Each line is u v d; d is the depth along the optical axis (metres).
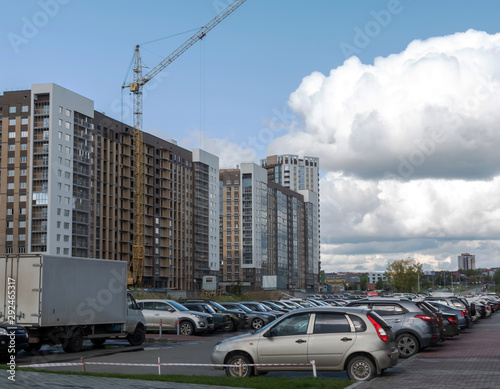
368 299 20.73
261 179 192.62
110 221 127.31
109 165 128.12
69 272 22.17
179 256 152.00
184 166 157.62
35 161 113.12
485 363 16.69
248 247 184.62
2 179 114.19
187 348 24.77
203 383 12.91
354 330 14.17
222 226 187.50
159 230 144.38
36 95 114.62
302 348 14.29
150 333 33.06
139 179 136.25
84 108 121.06
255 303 41.69
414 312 19.97
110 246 126.69
